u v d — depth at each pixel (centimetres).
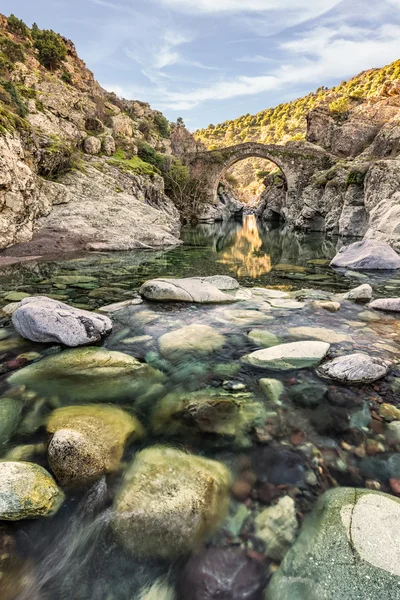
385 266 1075
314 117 5341
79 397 328
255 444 266
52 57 5084
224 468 239
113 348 445
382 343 457
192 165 4812
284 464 245
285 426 287
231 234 2730
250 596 161
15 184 1320
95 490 217
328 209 2988
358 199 2348
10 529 192
